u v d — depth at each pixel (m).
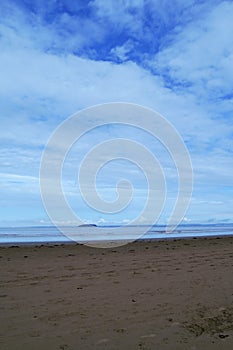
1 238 27.27
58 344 4.16
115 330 4.68
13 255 12.27
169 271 9.26
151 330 4.71
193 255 13.22
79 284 7.36
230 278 8.43
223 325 4.98
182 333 4.62
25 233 37.84
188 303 6.09
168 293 6.76
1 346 4.06
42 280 7.70
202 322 5.08
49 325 4.81
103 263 10.48
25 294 6.44
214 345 4.23
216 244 19.36
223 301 6.27
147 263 10.66
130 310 5.59
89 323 4.93
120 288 7.08
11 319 5.03
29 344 4.14
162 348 4.11
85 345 4.15
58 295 6.41
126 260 11.27
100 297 6.34
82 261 10.84
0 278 7.80
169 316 5.33
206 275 8.78
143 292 6.79
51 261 10.73
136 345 4.18
